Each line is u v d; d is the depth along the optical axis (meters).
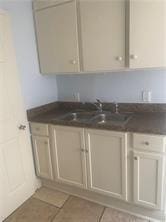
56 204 2.05
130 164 1.70
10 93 1.90
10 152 1.93
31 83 2.22
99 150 1.82
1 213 1.84
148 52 1.63
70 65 2.06
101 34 1.80
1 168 1.83
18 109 2.01
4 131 1.85
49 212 1.93
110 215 1.85
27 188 2.17
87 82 2.40
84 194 2.12
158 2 1.51
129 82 2.13
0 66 1.78
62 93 2.63
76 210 1.94
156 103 2.04
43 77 2.40
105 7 1.73
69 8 1.90
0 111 1.80
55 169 2.15
